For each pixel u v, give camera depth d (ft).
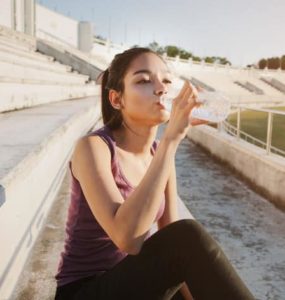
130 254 3.94
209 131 27.09
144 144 4.78
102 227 3.93
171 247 3.79
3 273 5.38
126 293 3.85
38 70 29.14
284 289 9.18
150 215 3.67
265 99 133.80
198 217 14.21
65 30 101.04
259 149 18.85
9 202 5.44
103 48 119.14
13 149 7.13
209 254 3.68
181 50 240.73
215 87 142.20
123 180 4.39
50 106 21.34
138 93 4.26
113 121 4.62
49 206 10.12
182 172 21.59
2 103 15.64
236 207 15.49
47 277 6.63
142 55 4.34
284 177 15.07
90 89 51.29
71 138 14.90
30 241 7.45
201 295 3.69
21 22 70.79
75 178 4.39
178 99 4.02
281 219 14.19
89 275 4.34
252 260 10.69
